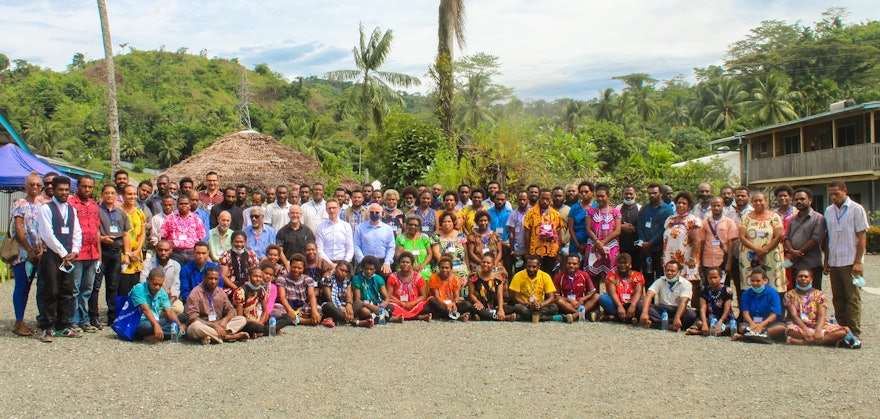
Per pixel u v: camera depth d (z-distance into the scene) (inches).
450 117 720.3
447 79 716.0
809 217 301.1
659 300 320.8
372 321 315.0
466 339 286.8
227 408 189.2
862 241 286.7
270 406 191.2
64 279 281.3
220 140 662.5
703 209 357.1
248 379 219.3
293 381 217.0
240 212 362.6
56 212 276.2
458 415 183.9
